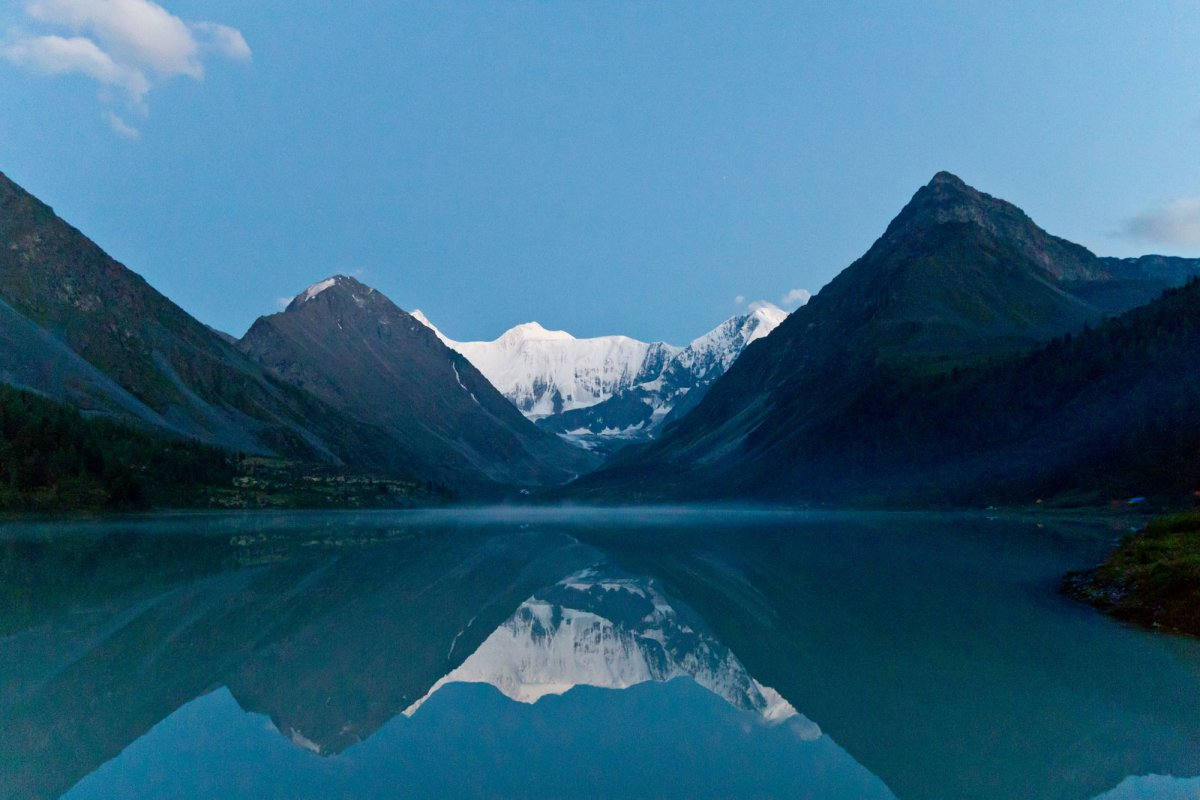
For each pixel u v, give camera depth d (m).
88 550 81.12
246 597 49.53
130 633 37.88
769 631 38.97
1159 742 22.52
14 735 23.78
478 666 33.09
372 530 125.50
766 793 19.48
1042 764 21.03
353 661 33.44
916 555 72.44
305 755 22.28
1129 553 48.50
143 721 25.11
